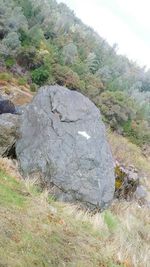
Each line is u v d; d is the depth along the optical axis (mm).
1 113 9242
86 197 7543
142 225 8734
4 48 39969
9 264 4570
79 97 8602
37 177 7453
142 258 6582
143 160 20828
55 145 7688
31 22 64438
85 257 5582
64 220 6406
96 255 5789
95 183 7695
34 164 7574
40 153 7629
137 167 16250
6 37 43594
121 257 6141
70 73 47531
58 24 79250
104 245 6316
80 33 94250
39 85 41156
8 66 39438
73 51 59594
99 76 64875
